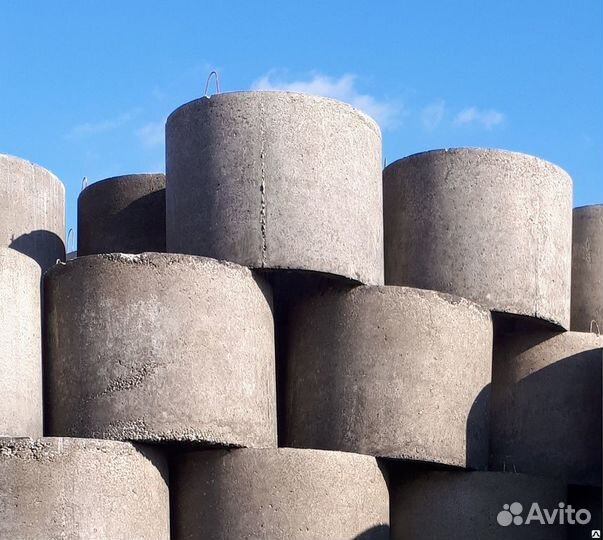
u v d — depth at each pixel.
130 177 15.63
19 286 12.66
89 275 12.91
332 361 13.72
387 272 14.82
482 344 14.25
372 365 13.62
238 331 13.04
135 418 12.59
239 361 12.99
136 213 15.52
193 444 12.79
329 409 13.65
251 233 13.32
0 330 12.44
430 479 14.08
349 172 13.70
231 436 12.82
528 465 14.88
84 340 12.83
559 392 14.98
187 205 13.60
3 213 14.83
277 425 13.87
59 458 12.04
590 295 16.05
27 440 12.03
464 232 14.54
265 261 13.27
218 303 12.95
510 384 15.08
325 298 13.86
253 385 13.08
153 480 12.69
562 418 14.93
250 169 13.42
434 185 14.66
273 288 14.09
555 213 14.98
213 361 12.82
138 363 12.69
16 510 11.91
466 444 13.95
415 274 14.59
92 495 12.11
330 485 12.95
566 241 15.16
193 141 13.66
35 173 15.16
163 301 12.79
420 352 13.73
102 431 12.60
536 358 15.05
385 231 14.91
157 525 12.65
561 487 14.53
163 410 12.62
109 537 12.14
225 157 13.48
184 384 12.70
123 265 12.86
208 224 13.45
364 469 13.27
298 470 12.88
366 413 13.55
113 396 12.65
